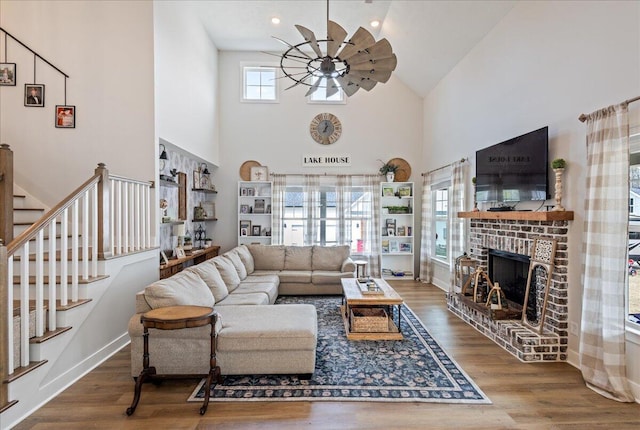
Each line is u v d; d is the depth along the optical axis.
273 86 6.83
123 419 2.15
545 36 3.33
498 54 4.18
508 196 3.76
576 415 2.19
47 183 3.94
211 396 2.40
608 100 2.61
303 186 6.80
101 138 3.97
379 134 6.89
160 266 4.11
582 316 2.64
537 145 3.30
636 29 2.38
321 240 6.86
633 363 2.38
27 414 2.21
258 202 6.77
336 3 5.04
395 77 6.88
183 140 4.85
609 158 2.46
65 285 2.64
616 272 2.41
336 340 3.46
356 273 5.40
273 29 5.82
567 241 3.01
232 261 4.60
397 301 3.49
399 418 2.16
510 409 2.26
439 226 6.23
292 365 2.60
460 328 3.84
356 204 6.86
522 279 3.75
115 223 3.78
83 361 2.79
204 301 3.08
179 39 4.70
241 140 6.74
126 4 3.96
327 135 6.82
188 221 5.68
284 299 5.02
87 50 3.96
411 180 6.91
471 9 4.18
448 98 5.66
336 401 2.35
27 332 2.25
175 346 2.56
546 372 2.78
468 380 2.64
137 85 3.98
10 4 3.93
